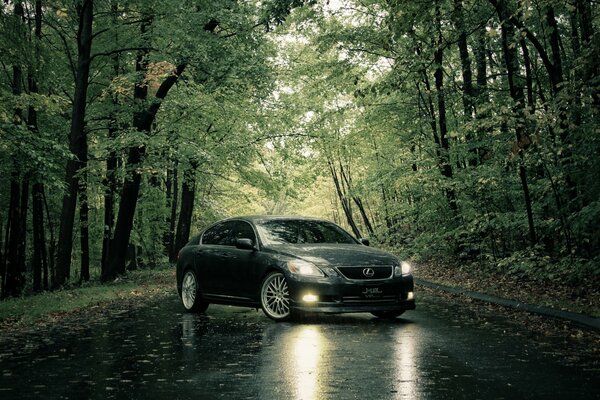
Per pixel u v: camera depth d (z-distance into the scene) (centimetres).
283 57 2345
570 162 1149
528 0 958
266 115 2331
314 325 836
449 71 2359
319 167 2822
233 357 612
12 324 951
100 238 3045
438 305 1073
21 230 2066
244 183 2831
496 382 495
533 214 1433
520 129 1152
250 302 942
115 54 1961
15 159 1438
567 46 1695
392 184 2128
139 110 1934
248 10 1836
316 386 484
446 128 2097
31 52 1681
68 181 1673
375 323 850
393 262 891
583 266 1083
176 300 1251
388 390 470
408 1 1127
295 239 970
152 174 1909
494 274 1530
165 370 555
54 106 1478
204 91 1966
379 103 2216
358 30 1945
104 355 638
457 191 1734
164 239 3609
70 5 1845
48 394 474
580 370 539
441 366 557
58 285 1666
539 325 815
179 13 1731
